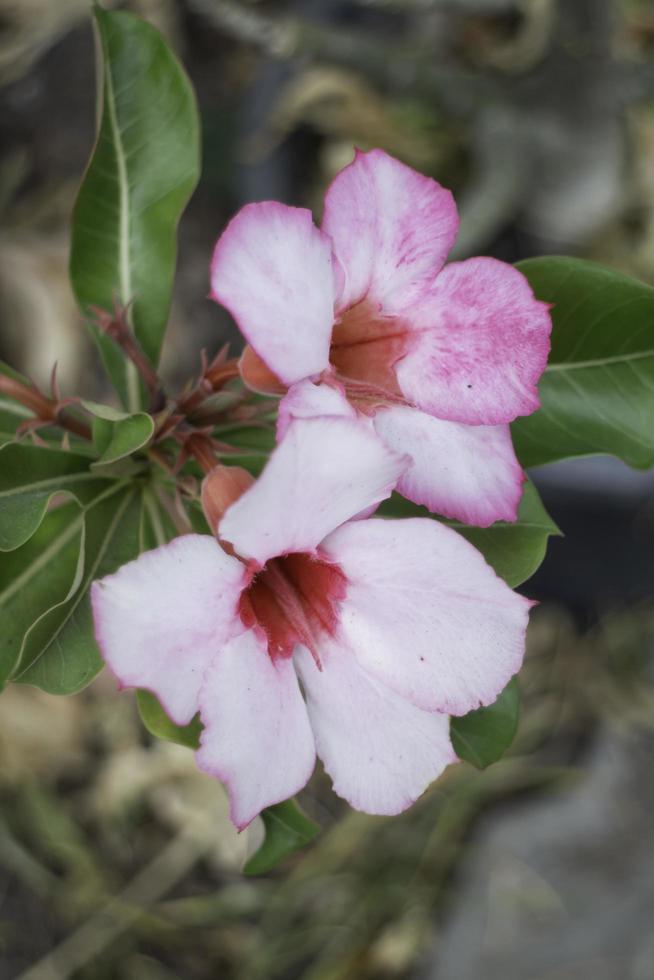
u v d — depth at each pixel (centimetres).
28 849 65
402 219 34
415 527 34
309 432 32
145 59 40
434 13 61
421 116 63
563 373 39
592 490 63
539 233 63
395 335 35
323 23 62
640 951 62
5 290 63
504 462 35
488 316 35
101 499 38
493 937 64
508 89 56
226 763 34
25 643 36
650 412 39
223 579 34
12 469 37
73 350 63
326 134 62
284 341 33
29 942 65
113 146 40
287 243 33
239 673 34
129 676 33
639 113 63
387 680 34
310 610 35
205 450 37
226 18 51
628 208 63
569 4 53
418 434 35
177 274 65
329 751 35
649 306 39
